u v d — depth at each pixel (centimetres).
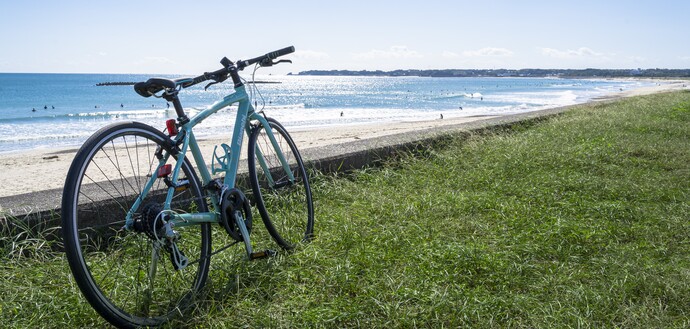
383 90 9819
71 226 209
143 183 299
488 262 307
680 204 433
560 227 364
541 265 313
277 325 237
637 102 1445
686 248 337
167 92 269
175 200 296
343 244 342
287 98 6266
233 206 293
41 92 6906
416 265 305
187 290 265
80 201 320
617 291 270
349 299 265
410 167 568
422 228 368
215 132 1894
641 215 402
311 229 365
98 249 315
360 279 287
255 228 365
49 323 236
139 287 255
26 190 726
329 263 304
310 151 554
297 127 2106
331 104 4744
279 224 370
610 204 422
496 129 823
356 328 241
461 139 701
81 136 1939
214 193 287
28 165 1011
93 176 748
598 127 863
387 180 523
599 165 577
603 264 308
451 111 3438
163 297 258
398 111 3522
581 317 241
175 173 260
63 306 246
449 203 430
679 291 267
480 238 358
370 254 318
